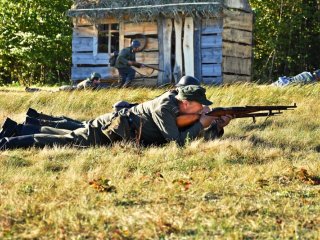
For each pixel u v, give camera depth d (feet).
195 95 31.19
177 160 27.22
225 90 52.06
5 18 125.80
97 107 50.67
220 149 29.12
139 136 31.09
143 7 84.02
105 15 86.12
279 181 23.22
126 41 86.94
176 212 18.38
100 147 31.27
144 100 52.16
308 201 19.97
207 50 84.17
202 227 16.74
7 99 52.03
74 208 18.58
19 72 136.56
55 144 32.22
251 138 34.06
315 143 33.24
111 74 88.43
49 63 125.08
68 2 128.67
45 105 51.39
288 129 37.06
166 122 30.96
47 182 22.86
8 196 20.39
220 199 20.29
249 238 16.20
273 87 53.52
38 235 16.38
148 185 22.22
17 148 32.32
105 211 18.28
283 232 16.49
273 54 138.51
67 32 127.95
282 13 136.15
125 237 16.14
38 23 126.31
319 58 138.51
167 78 85.30
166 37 85.20
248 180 23.11
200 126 31.42
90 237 16.34
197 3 82.12
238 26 86.17
